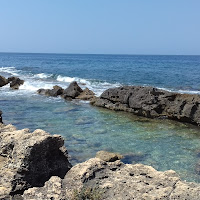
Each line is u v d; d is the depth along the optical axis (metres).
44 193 5.98
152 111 19.36
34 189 6.13
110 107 21.70
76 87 27.03
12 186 6.54
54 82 36.41
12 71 52.53
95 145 13.01
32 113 19.42
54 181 6.37
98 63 89.38
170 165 10.92
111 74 47.94
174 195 5.64
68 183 6.49
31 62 92.19
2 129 9.45
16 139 7.75
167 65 78.69
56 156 7.68
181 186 5.96
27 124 16.34
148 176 6.73
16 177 6.69
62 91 28.03
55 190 6.02
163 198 5.60
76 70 56.41
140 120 18.47
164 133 15.45
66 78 38.97
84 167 7.00
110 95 22.48
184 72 52.50
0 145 8.12
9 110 20.22
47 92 27.94
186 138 14.57
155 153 12.20
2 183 6.60
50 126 16.06
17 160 6.88
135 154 12.02
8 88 32.12
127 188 6.18
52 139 7.33
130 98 20.97
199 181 9.53
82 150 12.26
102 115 19.55
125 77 43.19
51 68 61.91
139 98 20.36
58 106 22.23
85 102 24.36
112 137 14.36
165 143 13.64
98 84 34.97
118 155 11.52
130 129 16.11
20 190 6.60
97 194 5.95
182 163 11.13
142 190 6.02
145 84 35.38
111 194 6.07
